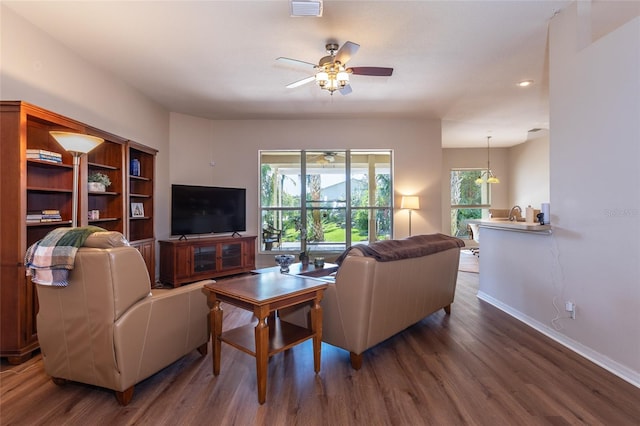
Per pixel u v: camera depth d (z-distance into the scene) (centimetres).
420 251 270
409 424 171
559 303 276
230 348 266
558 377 217
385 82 417
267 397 196
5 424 171
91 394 199
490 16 277
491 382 212
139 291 195
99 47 324
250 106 509
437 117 579
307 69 373
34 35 285
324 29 295
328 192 599
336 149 586
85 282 183
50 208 300
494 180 788
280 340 213
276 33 302
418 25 289
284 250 596
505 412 180
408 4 260
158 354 205
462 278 530
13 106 237
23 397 195
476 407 185
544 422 172
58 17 273
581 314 253
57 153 295
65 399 194
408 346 268
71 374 197
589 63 242
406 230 586
